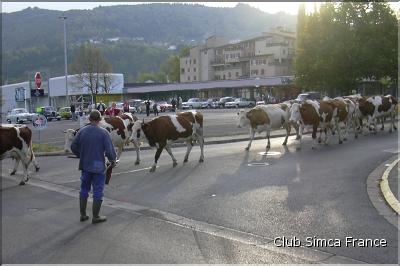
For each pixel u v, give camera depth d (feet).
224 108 241.35
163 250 23.62
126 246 24.36
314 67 139.23
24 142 43.98
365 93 188.85
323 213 29.45
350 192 34.99
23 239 25.90
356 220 27.76
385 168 44.39
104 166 29.48
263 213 29.96
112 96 127.24
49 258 22.82
